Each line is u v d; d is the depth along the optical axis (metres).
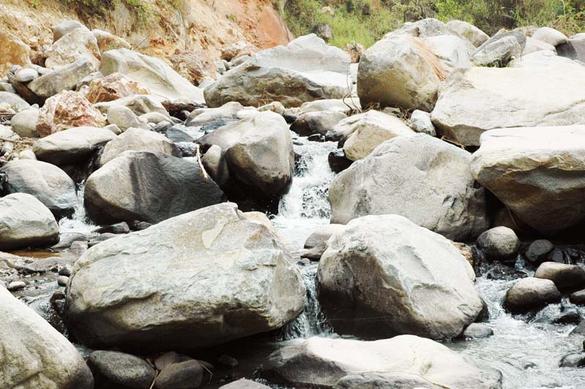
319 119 11.50
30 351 4.82
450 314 6.21
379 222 6.58
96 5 20.94
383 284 6.18
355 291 6.32
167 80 15.77
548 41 15.82
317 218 9.57
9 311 4.86
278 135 9.55
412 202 8.20
